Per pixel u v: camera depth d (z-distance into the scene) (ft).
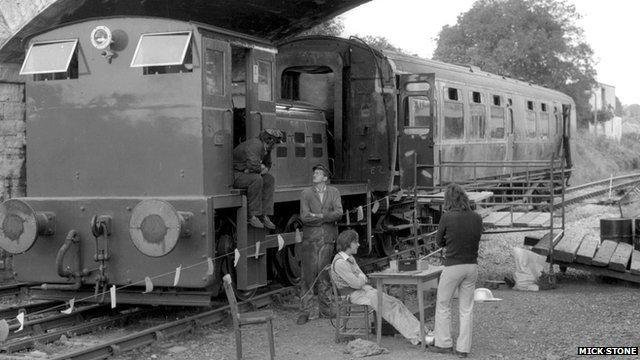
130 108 32.19
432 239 53.78
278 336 30.73
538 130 87.56
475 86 66.13
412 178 49.01
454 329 31.12
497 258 51.21
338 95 47.62
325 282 34.12
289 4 50.88
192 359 27.22
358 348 27.53
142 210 30.22
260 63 36.14
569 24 161.68
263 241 35.81
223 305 35.76
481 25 158.71
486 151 68.80
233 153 33.83
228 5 48.60
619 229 45.88
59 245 32.78
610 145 187.42
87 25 32.83
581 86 163.84
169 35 31.53
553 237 43.14
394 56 51.57
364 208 46.85
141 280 31.55
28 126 33.96
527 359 26.45
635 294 38.58
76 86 33.04
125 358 26.91
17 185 43.24
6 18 41.27
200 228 30.63
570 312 34.24
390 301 29.19
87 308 33.68
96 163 32.73
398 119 48.47
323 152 46.60
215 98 32.17
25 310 34.12
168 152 31.63
